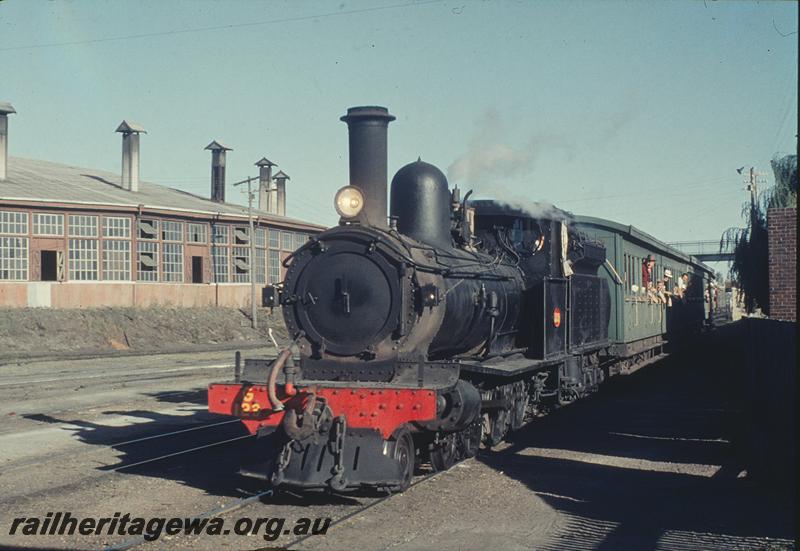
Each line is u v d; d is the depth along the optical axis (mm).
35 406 16531
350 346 9703
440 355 11109
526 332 13625
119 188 41906
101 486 9578
